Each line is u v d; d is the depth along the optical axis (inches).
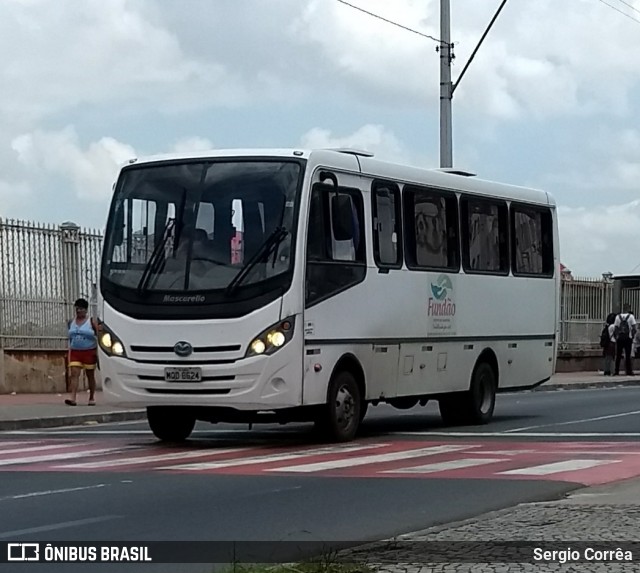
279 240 627.5
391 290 704.4
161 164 663.8
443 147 1090.7
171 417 693.3
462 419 805.2
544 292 875.4
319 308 642.2
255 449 645.9
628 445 663.1
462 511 436.5
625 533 377.7
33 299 1049.5
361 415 692.7
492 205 816.9
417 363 733.3
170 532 395.9
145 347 635.5
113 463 581.3
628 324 1565.0
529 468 551.5
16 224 1031.0
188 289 630.5
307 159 641.6
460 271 776.9
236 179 644.1
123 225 659.4
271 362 616.7
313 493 477.1
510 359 836.0
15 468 563.5
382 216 702.5
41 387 1061.8
